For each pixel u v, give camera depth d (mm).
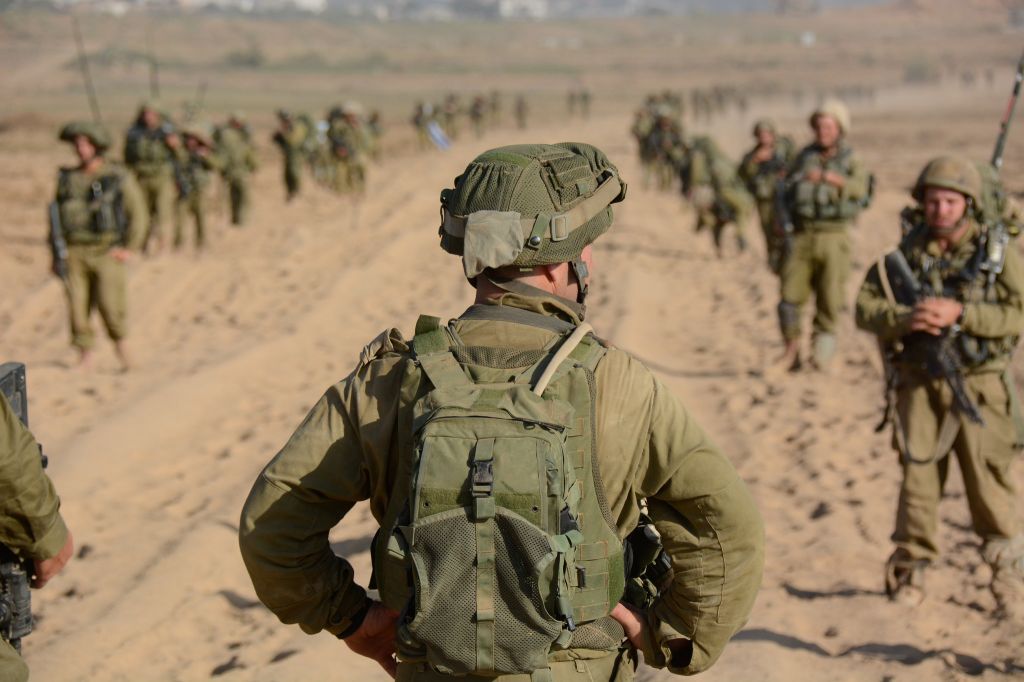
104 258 17047
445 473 3539
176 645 8727
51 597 9578
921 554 8766
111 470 12578
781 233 16484
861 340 18922
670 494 3826
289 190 39812
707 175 32250
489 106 102500
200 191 28578
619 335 18812
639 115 47344
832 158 16078
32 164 46531
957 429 8320
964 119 89375
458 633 3525
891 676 7668
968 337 8148
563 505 3572
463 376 3777
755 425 14289
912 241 8336
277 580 3885
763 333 20062
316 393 16266
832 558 9938
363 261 27656
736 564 3830
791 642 8289
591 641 3826
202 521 11031
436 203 39969
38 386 16469
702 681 7551
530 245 3863
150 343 19672
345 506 4008
